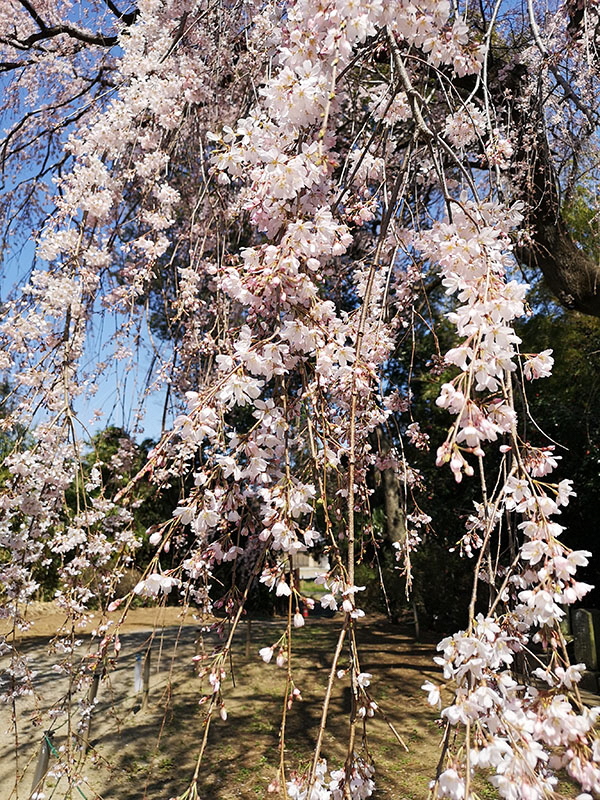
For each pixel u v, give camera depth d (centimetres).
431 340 604
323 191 153
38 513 202
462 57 165
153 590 127
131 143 256
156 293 382
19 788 305
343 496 171
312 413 131
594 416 553
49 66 419
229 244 294
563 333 619
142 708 423
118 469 279
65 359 197
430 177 284
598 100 308
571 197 392
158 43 257
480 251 117
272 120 173
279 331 127
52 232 209
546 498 99
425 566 700
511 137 307
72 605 212
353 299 400
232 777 322
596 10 305
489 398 109
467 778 78
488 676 93
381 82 236
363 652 570
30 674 220
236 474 125
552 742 86
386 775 316
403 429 389
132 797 302
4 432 208
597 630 452
